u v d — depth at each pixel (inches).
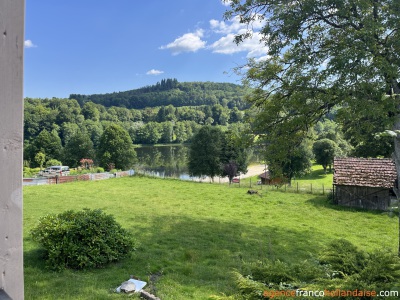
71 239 297.4
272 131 430.9
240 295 128.0
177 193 894.4
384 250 157.8
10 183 45.1
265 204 772.6
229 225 550.3
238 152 1660.9
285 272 145.0
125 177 1242.0
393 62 305.6
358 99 303.0
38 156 2234.3
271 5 366.0
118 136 2046.0
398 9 297.3
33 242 353.7
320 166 2276.1
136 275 290.0
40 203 637.3
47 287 245.8
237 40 402.9
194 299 243.8
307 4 319.3
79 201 692.1
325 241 482.9
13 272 46.1
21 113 46.3
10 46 44.4
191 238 450.6
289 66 392.2
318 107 374.0
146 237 440.1
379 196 753.0
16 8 45.1
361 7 297.4
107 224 334.0
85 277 272.4
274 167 450.0
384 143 960.3
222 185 1077.8
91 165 2063.2
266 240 467.5
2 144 43.7
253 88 456.4
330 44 350.3
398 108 303.6
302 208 743.7
